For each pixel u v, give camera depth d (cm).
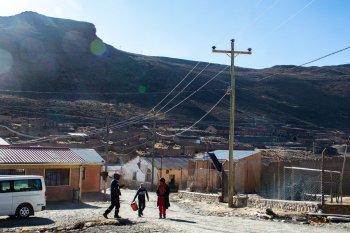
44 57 18362
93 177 3189
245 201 1914
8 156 2295
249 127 13250
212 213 1759
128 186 4266
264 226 1154
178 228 1024
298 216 1423
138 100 15400
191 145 7112
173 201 2503
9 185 1377
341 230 1076
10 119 8081
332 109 19550
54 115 10412
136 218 1321
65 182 2464
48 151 2586
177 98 16412
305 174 2164
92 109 11962
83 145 5412
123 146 6531
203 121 13150
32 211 1401
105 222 1111
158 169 3838
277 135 11894
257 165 2444
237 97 18625
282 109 18062
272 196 2173
